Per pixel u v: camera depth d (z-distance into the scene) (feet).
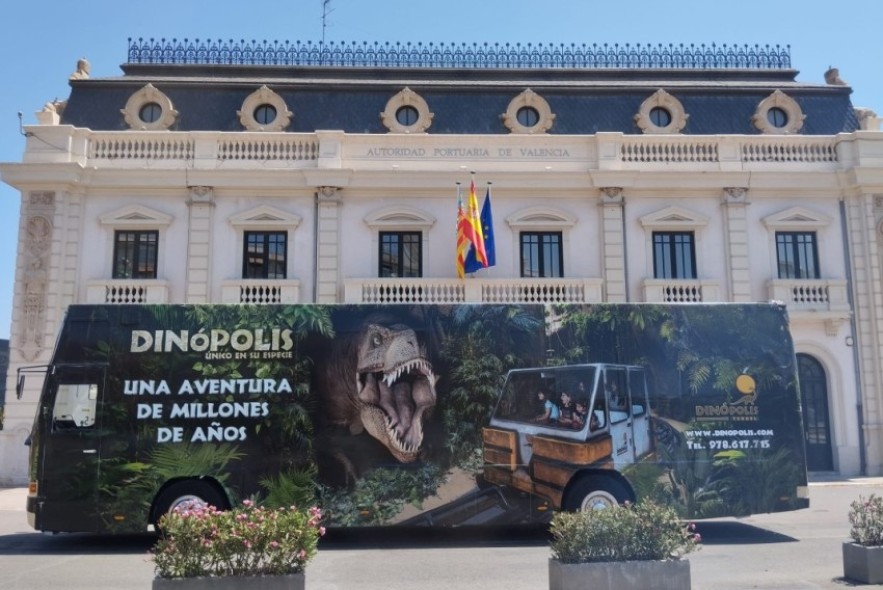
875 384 74.43
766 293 76.33
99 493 38.63
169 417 39.32
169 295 73.97
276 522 24.61
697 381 41.42
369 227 76.38
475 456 39.93
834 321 75.20
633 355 41.39
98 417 39.11
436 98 82.99
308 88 82.58
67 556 38.32
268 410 39.68
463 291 74.23
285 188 76.02
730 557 36.55
